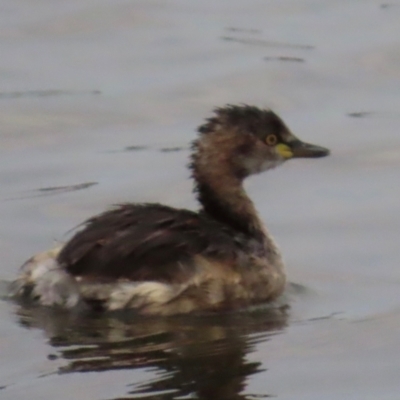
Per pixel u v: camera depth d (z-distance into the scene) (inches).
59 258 504.1
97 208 647.8
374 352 471.2
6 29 941.8
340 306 525.7
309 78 859.4
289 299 533.6
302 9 1000.2
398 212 644.1
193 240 509.0
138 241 499.5
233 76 859.4
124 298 494.0
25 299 508.7
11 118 792.3
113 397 423.2
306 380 445.4
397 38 924.0
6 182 688.4
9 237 605.9
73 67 873.5
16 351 462.6
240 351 469.4
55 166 713.0
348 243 605.6
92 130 773.3
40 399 423.2
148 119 790.5
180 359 458.0
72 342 470.9
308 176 703.7
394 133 764.6
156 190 676.7
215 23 964.6
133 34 936.3
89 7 982.4
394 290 545.0
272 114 569.0
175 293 498.9
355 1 1019.3
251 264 521.3
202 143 558.9
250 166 560.7
